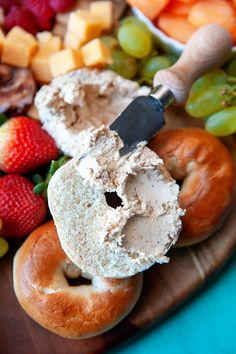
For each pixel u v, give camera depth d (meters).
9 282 0.37
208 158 0.38
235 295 0.39
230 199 0.38
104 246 0.33
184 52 0.37
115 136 0.34
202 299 0.39
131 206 0.33
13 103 0.40
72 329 0.35
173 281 0.38
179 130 0.39
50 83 0.40
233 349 0.39
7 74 0.40
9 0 0.42
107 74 0.40
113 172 0.34
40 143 0.38
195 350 0.39
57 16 0.42
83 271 0.35
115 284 0.36
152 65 0.41
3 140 0.37
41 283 0.35
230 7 0.40
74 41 0.41
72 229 0.33
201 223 0.37
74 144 0.38
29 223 0.37
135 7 0.41
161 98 0.36
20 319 0.37
